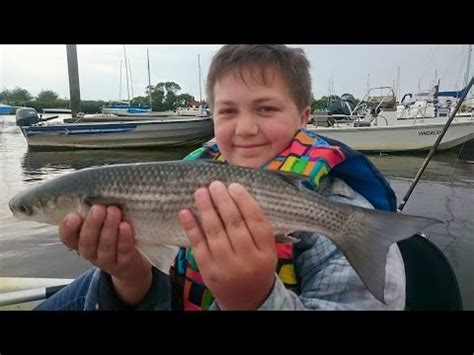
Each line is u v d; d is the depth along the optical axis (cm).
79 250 51
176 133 543
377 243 48
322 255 51
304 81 59
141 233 52
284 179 51
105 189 52
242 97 55
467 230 179
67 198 53
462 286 112
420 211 221
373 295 45
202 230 43
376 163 405
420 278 65
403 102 512
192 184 50
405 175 345
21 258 157
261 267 40
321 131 447
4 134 780
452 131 435
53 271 145
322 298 47
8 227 193
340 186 57
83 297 66
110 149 545
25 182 327
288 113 56
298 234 54
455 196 257
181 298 58
